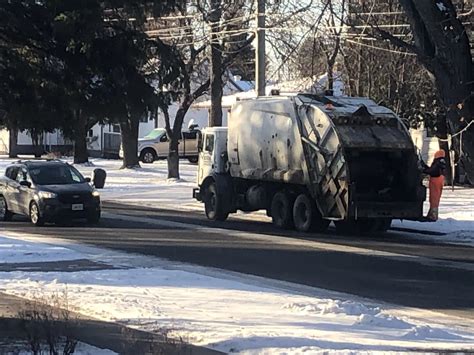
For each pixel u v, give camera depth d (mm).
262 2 28391
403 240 21688
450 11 15633
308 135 22891
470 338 9781
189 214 28297
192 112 66812
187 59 39406
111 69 10742
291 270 15656
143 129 69125
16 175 25094
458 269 16141
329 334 9336
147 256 17328
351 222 23828
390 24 30016
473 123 15898
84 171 46125
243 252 18234
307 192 23219
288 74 36562
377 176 22953
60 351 8352
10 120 10672
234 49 38438
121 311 10852
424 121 38469
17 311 10867
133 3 10773
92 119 11297
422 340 9414
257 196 25047
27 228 22922
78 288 12875
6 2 10195
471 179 16234
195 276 14195
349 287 13867
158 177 43562
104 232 22000
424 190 22750
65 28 10016
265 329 9531
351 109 22859
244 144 25516
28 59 10547
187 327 9664
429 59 15867
